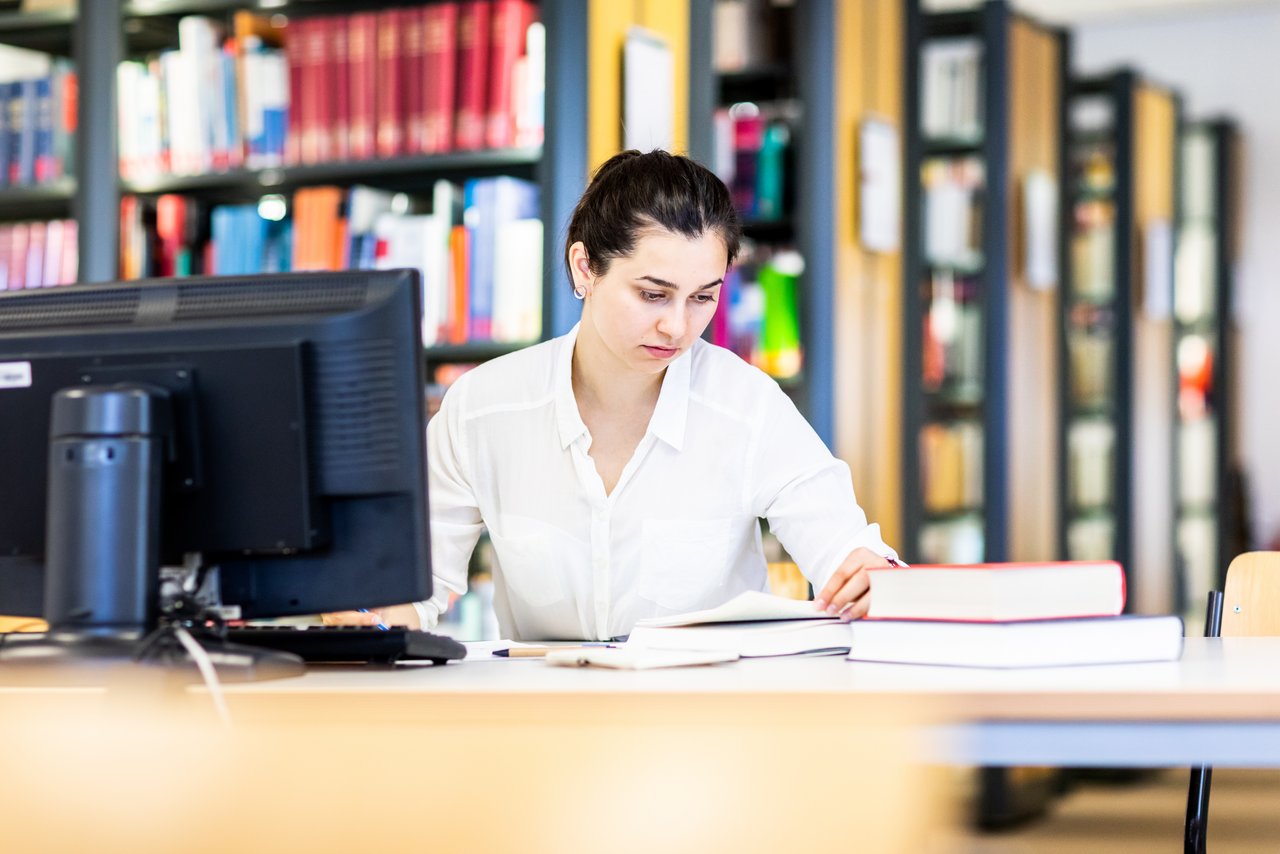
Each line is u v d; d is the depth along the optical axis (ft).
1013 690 3.83
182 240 11.69
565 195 9.92
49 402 4.92
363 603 4.88
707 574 6.51
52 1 12.05
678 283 5.72
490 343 10.39
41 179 12.12
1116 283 19.47
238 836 3.01
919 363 14.42
